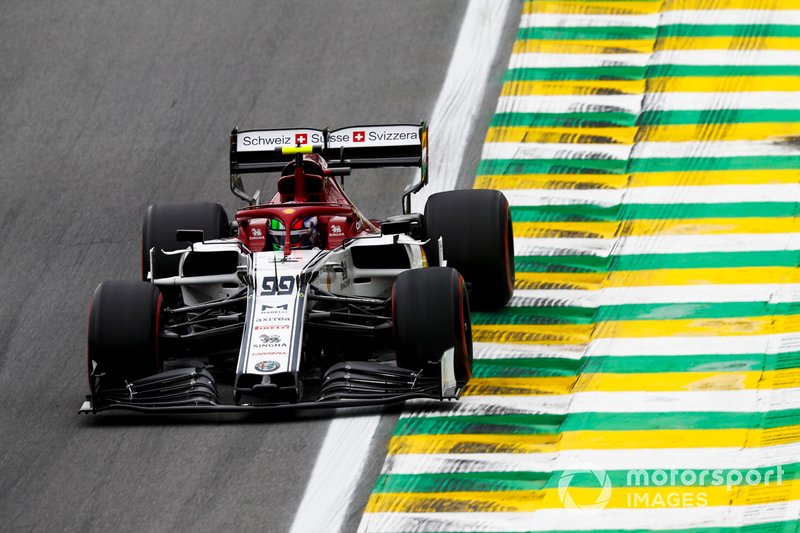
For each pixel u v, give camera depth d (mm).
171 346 36562
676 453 32344
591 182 50219
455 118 56375
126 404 34719
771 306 40594
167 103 60000
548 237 46594
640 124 54062
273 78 61375
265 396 32812
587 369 37188
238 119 58344
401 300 34500
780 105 54719
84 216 51875
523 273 44219
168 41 65125
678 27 61375
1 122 59188
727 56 58719
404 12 66188
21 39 65750
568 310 41406
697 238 45625
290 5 67812
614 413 34438
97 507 31391
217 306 36500
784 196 48156
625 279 43219
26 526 30875
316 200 39188
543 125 54781
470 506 30281
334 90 59906
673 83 56875
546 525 29328
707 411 34438
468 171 52250
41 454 34188
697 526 29219
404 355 34438
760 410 34375
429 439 33344
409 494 30953
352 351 38219
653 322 40062
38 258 48875
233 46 64312
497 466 32000
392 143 41594
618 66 58750
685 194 48781
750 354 37625
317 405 33500
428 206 41250
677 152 51781
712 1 63500
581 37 61562
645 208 48000
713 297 41438
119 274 47438
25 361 41031
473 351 38812
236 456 33125
